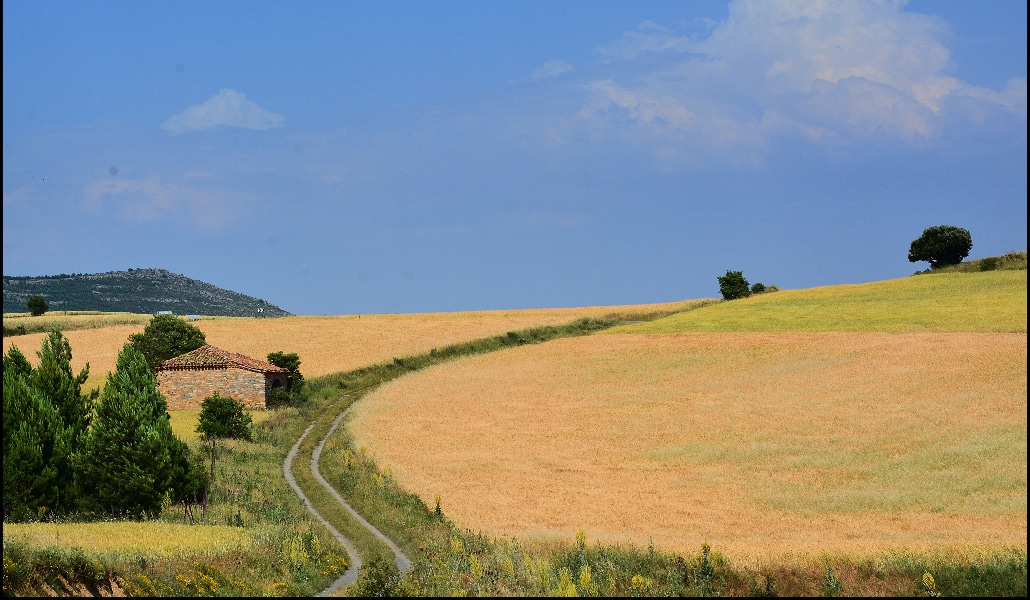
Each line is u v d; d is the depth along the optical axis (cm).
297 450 5925
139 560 2716
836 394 6550
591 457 5397
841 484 4562
